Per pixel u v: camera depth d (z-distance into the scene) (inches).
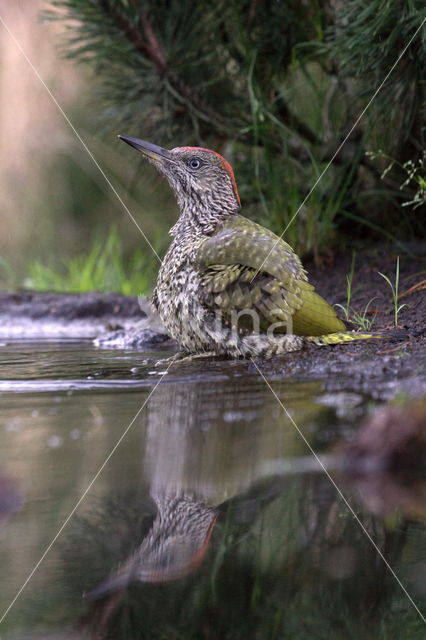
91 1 510.3
